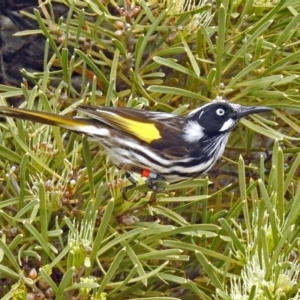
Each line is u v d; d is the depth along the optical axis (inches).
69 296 196.1
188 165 200.5
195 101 202.4
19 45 211.6
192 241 198.1
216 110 200.7
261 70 201.0
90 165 197.6
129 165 199.9
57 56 200.8
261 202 196.9
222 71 200.8
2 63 210.1
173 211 199.6
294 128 201.3
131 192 198.2
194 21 201.2
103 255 197.8
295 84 202.5
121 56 201.8
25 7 210.8
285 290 195.8
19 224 197.8
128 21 201.0
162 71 203.3
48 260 197.0
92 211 196.7
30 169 198.1
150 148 199.9
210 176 203.8
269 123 201.3
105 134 199.2
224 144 201.3
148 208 198.4
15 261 196.1
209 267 196.4
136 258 196.7
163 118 200.7
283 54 202.7
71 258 195.8
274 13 200.7
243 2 202.1
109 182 197.8
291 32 201.6
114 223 198.2
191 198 198.7
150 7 201.0
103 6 200.8
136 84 200.5
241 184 197.8
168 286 199.3
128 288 197.6
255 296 195.3
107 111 199.3
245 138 203.6
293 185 201.9
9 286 198.7
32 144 198.7
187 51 200.4
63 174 197.6
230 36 201.9
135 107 200.7
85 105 199.5
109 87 199.6
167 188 200.4
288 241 196.9
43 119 198.2
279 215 197.3
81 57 200.4
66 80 200.7
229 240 197.5
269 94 200.5
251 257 196.5
